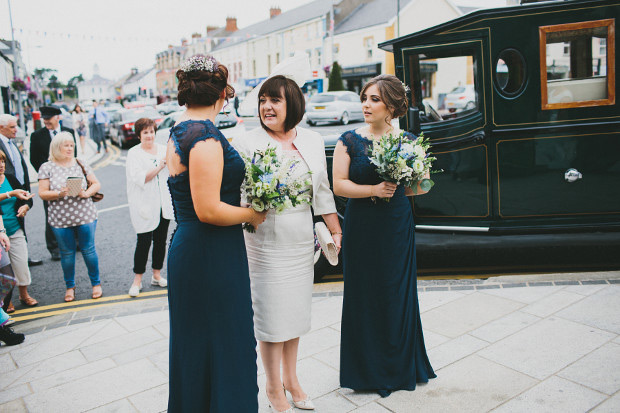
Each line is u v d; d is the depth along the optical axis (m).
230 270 2.21
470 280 4.66
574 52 4.36
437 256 5.45
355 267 2.92
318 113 21.03
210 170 2.05
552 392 2.77
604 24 4.27
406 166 2.65
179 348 2.23
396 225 2.87
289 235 2.61
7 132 5.20
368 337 2.90
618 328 3.43
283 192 2.32
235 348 2.23
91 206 4.90
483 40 4.45
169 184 2.25
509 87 4.50
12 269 4.38
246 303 2.28
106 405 2.98
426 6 33.84
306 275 2.72
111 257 6.39
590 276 4.40
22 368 3.53
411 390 2.90
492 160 4.60
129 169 4.69
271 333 2.64
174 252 2.21
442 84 25.59
